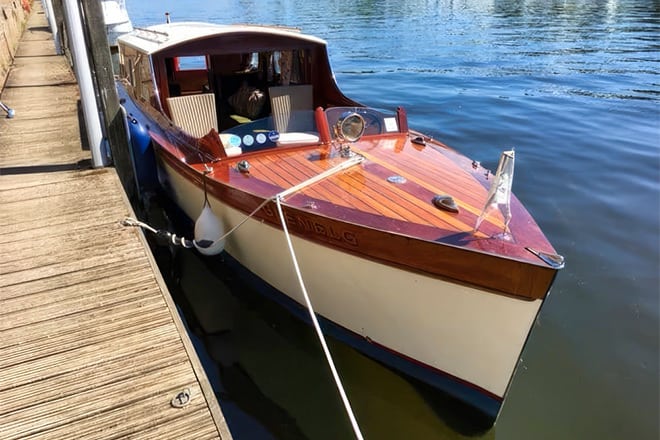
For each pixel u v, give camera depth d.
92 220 4.60
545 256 2.92
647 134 9.29
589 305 4.62
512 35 22.69
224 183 4.27
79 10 5.32
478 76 14.42
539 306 2.97
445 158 4.72
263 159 4.70
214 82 6.65
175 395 2.67
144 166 6.35
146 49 5.53
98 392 2.69
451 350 3.50
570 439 3.40
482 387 3.50
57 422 2.51
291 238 3.95
